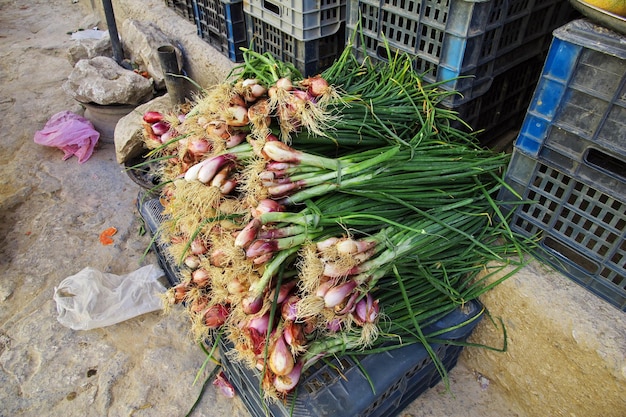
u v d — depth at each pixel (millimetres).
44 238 1128
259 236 574
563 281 686
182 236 763
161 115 857
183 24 1472
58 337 912
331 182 625
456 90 776
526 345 720
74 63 1573
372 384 633
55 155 1395
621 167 645
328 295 556
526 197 702
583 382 662
